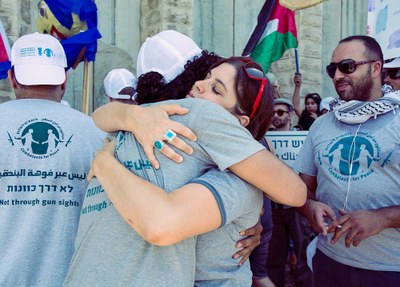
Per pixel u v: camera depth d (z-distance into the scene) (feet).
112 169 4.72
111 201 4.70
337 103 9.05
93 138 7.55
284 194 4.83
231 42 26.40
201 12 25.53
